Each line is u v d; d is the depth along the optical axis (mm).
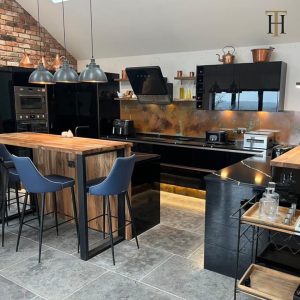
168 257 3047
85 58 6883
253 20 4262
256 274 2283
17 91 5328
